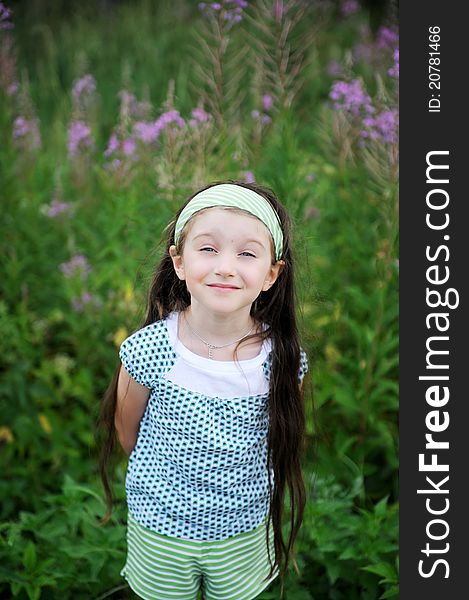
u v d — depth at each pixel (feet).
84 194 12.96
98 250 11.56
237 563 6.39
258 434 6.10
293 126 9.93
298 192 10.22
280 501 6.53
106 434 7.68
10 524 7.75
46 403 10.64
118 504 8.43
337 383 10.28
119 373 6.47
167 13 23.89
